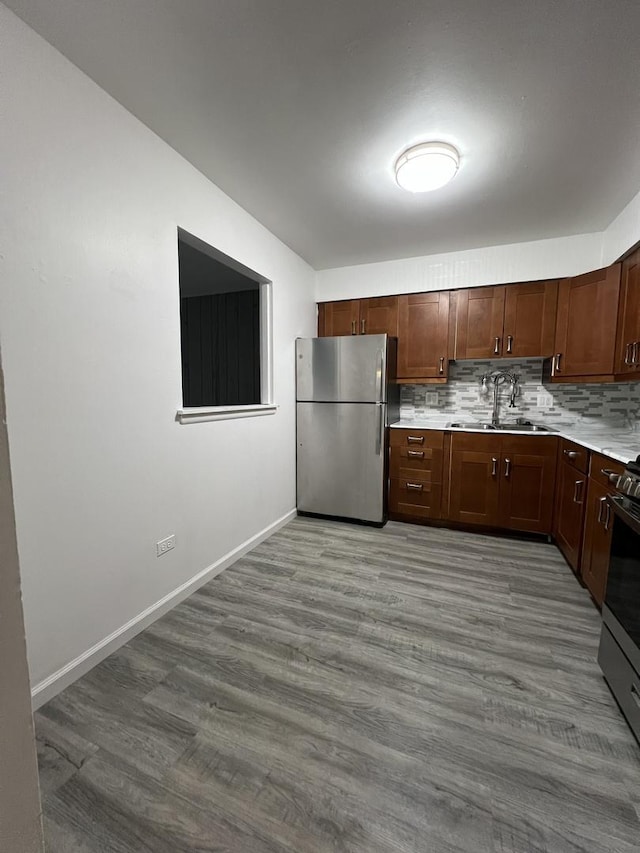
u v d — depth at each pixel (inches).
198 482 82.8
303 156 73.5
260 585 85.0
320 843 36.7
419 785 42.1
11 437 48.7
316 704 53.1
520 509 110.7
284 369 119.9
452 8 45.1
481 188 84.0
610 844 36.4
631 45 49.3
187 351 202.5
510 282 116.9
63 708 52.2
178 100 59.7
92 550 59.4
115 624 63.8
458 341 123.5
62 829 38.0
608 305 97.2
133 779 42.8
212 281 167.3
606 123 63.6
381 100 59.2
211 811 39.5
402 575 89.7
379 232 107.4
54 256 52.0
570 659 61.9
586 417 121.6
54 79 50.7
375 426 119.6
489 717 51.0
